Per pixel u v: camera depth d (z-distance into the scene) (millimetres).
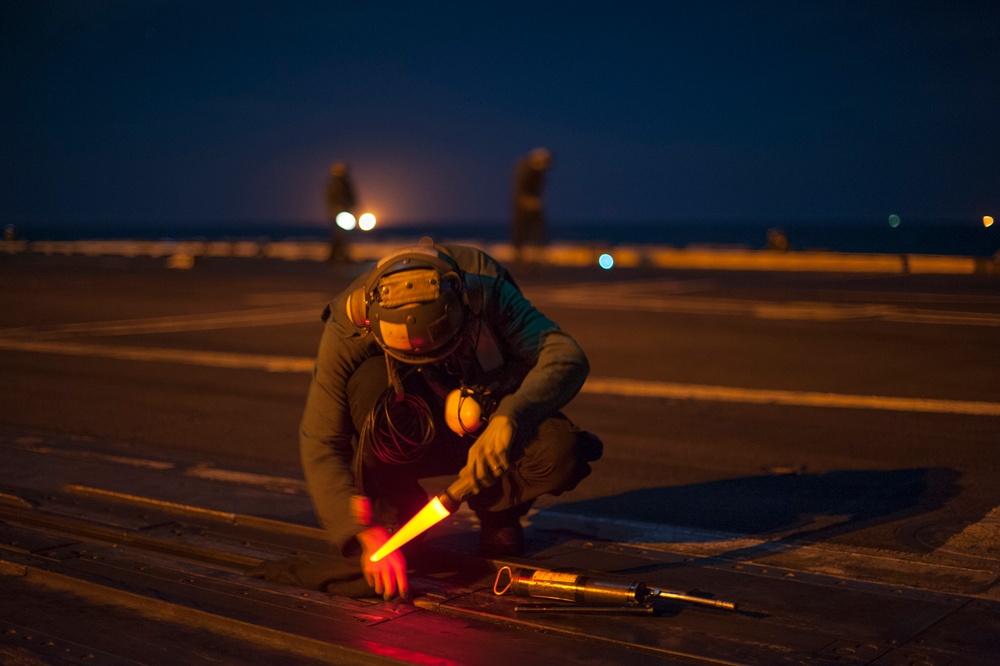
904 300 15945
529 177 24266
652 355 9992
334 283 21406
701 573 3449
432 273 2820
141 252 43344
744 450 5832
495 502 3457
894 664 2586
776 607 3055
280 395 7988
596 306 15414
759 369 9039
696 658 2609
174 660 2686
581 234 173125
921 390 7828
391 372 3107
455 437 3432
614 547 3811
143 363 9844
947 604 3078
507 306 3146
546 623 2893
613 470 5375
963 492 4762
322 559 3480
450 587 3277
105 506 4531
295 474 5266
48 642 2820
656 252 29891
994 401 7297
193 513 4340
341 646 2688
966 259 24406
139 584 3262
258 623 2877
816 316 13570
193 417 7082
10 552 3676
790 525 4223
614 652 2672
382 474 3424
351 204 28875
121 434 6496
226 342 11398
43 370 9461
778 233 31719
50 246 50438
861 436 6160
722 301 16188
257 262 31922
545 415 2996
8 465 5406
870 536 4016
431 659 2594
